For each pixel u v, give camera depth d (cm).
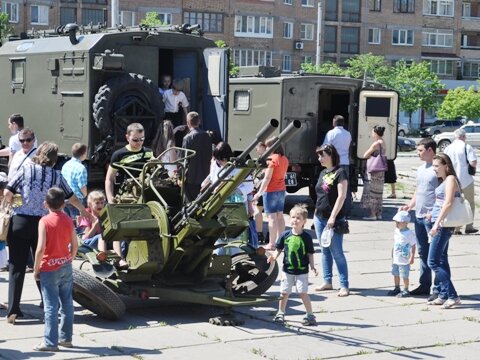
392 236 1667
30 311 1006
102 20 6406
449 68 8375
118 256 1022
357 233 1697
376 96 2069
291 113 2019
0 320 969
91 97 1579
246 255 1077
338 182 1136
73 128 1617
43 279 847
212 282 1012
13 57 1791
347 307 1079
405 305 1099
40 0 6147
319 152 1144
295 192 2216
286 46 7388
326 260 1165
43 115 1703
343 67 7794
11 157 1390
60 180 951
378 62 6806
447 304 1089
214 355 852
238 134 2162
